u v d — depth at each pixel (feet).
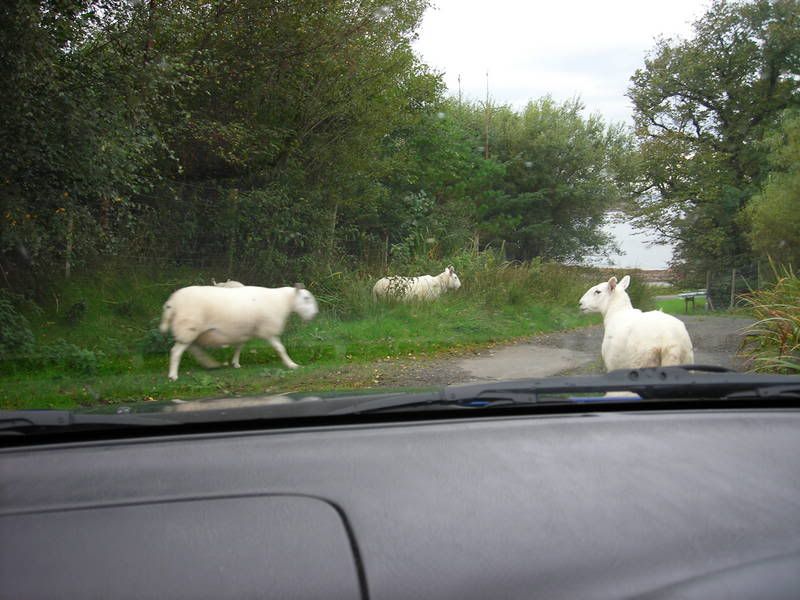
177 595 5.05
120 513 6.38
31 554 5.63
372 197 53.31
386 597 5.02
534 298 49.26
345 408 9.34
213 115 43.55
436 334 37.73
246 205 41.88
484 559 5.53
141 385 25.45
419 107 62.18
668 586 5.12
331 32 44.42
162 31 33.22
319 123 48.44
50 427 8.60
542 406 9.65
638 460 7.85
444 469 7.52
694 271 107.45
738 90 103.65
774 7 99.66
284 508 6.47
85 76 29.63
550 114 107.55
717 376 10.43
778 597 5.00
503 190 99.40
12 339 28.58
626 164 110.42
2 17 24.99
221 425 8.98
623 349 18.60
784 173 66.03
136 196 38.45
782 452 8.20
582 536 5.93
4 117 26.17
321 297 41.52
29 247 30.14
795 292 26.63
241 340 28.37
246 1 40.96
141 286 37.11
